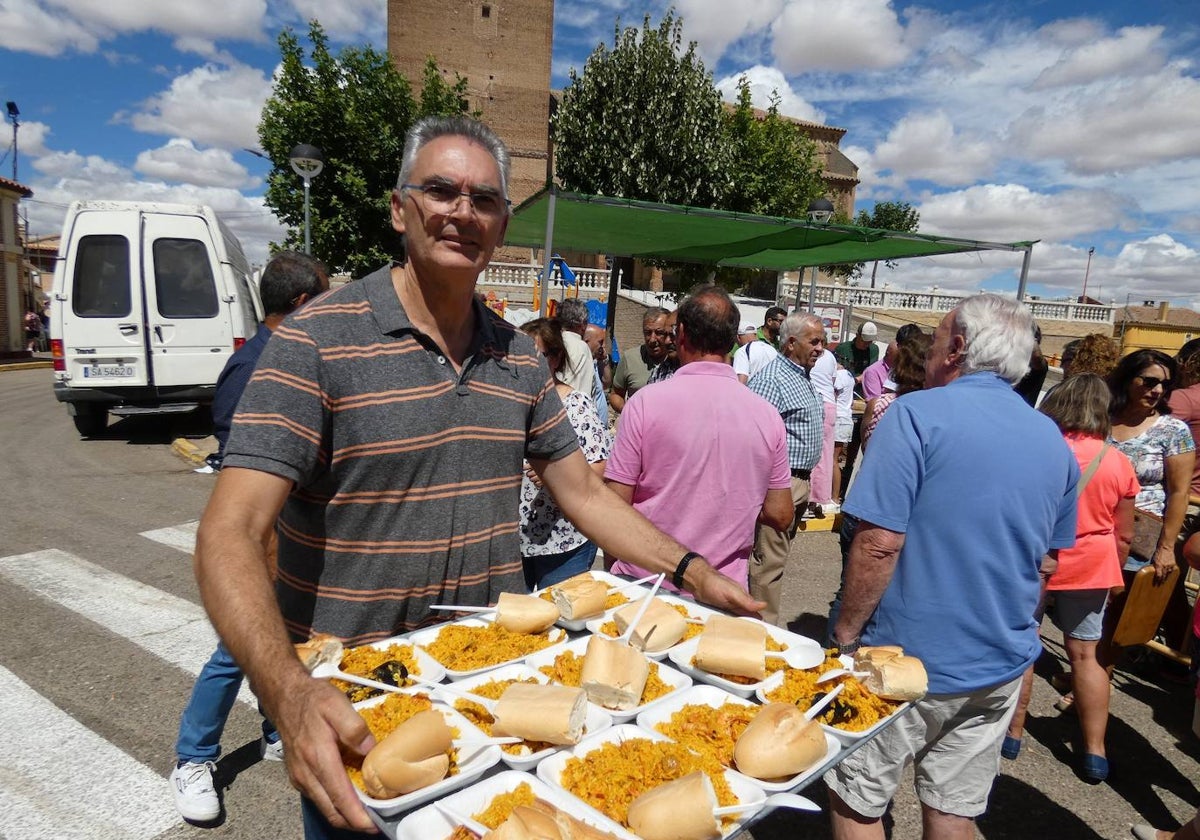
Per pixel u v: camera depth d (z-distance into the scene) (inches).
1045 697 155.9
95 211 344.5
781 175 829.2
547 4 1539.1
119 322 348.2
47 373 802.8
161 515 251.1
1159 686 163.2
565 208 271.1
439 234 60.1
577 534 128.2
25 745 120.2
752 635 69.2
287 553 64.6
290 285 124.3
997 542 78.5
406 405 61.3
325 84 621.0
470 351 67.0
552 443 75.7
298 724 44.3
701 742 59.2
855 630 86.0
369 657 62.2
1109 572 121.1
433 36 1501.0
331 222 622.5
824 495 279.6
